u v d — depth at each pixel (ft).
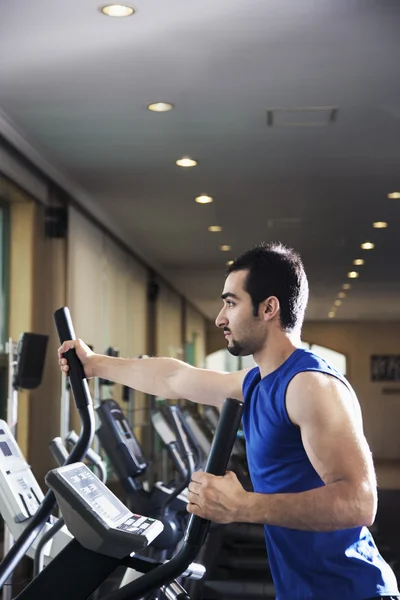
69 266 20.21
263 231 24.57
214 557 16.99
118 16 10.98
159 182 19.49
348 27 11.34
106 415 13.98
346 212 22.41
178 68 12.83
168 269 30.07
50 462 17.87
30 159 17.03
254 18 11.04
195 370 6.11
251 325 5.15
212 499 4.33
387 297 31.40
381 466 32.81
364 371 32.60
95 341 23.12
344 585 4.91
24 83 13.43
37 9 10.77
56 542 8.98
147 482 22.97
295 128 15.80
